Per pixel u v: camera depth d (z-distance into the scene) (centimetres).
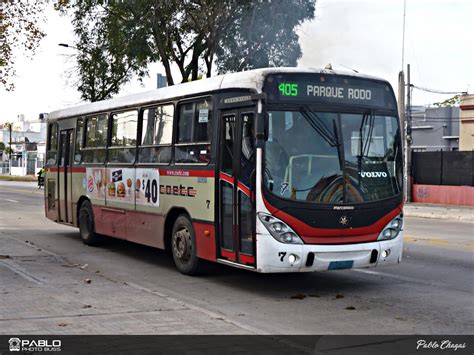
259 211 850
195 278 1036
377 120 931
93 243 1422
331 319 760
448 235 1736
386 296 900
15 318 702
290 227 851
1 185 5281
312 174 872
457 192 3244
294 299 877
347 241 879
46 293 851
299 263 849
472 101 3909
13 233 1656
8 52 1648
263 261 846
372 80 936
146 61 3177
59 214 1590
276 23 2881
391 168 932
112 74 3372
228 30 2981
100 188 1360
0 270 1025
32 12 1638
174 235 1077
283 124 870
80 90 3428
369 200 899
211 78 1002
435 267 1159
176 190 1062
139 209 1190
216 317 734
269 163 855
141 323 695
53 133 1645
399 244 926
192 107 1038
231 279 1027
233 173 913
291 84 881
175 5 2945
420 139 4862
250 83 887
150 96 1175
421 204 3297
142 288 916
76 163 1490
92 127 1422
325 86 900
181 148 1055
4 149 10406
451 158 3294
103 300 817
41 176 4634
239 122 909
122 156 1266
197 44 3156
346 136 902
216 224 953
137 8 2914
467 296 900
